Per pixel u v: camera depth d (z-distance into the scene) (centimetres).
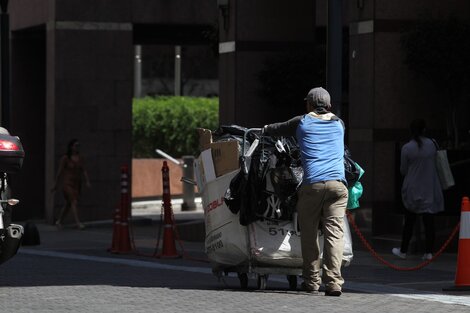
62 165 6662
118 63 7012
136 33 7738
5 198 3192
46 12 7081
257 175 3039
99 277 3612
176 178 9962
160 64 14650
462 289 3170
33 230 5319
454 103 4791
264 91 5809
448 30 4666
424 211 4228
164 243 4488
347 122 5881
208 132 3203
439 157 4253
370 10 4809
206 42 8144
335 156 2988
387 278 3625
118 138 7025
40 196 7738
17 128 7700
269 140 3161
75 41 6956
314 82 5700
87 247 5209
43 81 7788
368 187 4819
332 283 2981
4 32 5788
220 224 3147
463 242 3184
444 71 4666
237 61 5897
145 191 9706
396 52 4809
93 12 6969
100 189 6994
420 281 3525
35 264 4153
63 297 2992
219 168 3156
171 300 2897
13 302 2892
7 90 5775
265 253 3064
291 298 2933
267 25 5925
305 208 2984
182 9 7056
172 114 11262
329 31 4084
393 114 4822
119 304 2820
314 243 3008
